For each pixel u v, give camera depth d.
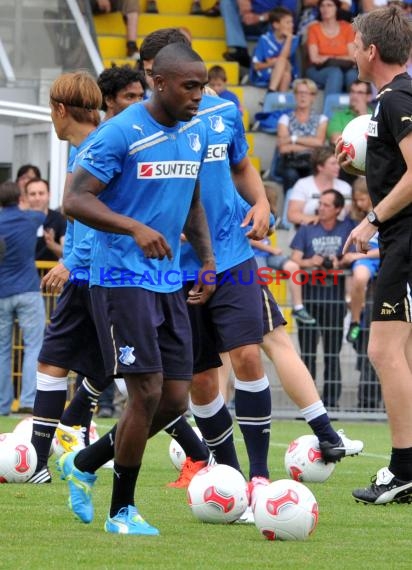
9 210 34.62
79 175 14.26
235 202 18.69
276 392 37.59
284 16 48.75
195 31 51.84
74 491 15.55
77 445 21.30
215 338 18.34
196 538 14.89
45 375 20.03
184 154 14.70
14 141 41.34
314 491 20.14
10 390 35.44
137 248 14.48
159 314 14.70
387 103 17.86
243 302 18.11
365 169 18.81
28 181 35.53
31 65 42.06
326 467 21.27
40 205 35.44
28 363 35.19
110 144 14.23
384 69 18.28
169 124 14.55
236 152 18.84
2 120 41.22
